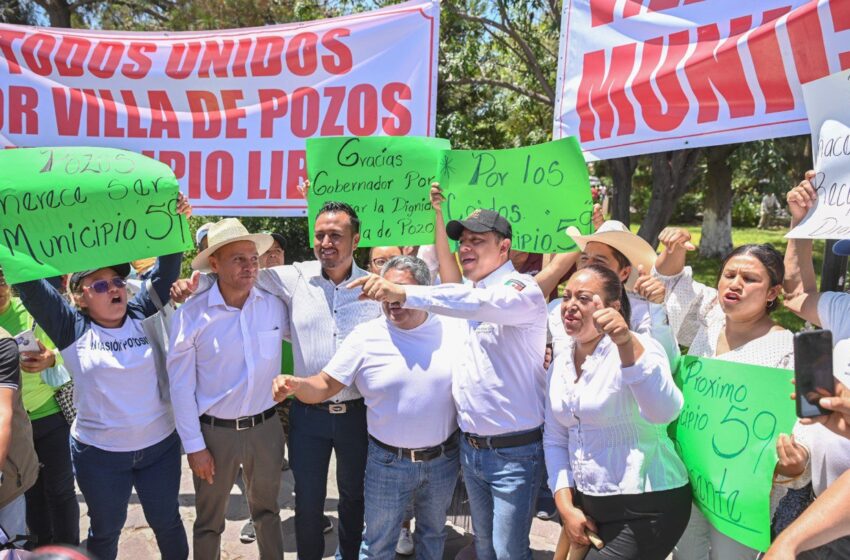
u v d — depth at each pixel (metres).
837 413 1.91
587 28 3.84
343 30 4.05
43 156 2.97
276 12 9.53
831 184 2.63
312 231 3.73
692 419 2.56
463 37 9.73
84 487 2.99
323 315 3.26
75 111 4.18
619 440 2.45
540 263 4.38
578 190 3.43
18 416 2.79
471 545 3.78
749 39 3.28
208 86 4.17
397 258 3.05
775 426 2.31
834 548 2.15
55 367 3.35
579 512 2.56
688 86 3.49
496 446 2.83
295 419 3.29
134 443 3.01
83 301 2.97
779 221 25.89
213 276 3.20
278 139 4.16
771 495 2.44
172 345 3.02
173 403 3.06
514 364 2.81
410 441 2.96
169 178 3.09
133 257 3.01
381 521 3.07
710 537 2.69
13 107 4.16
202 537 3.25
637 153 3.69
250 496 3.33
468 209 3.58
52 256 2.88
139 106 4.19
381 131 4.09
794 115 3.21
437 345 3.03
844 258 3.27
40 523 3.52
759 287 2.49
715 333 2.84
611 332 2.23
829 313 2.61
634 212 26.55
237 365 3.10
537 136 11.41
